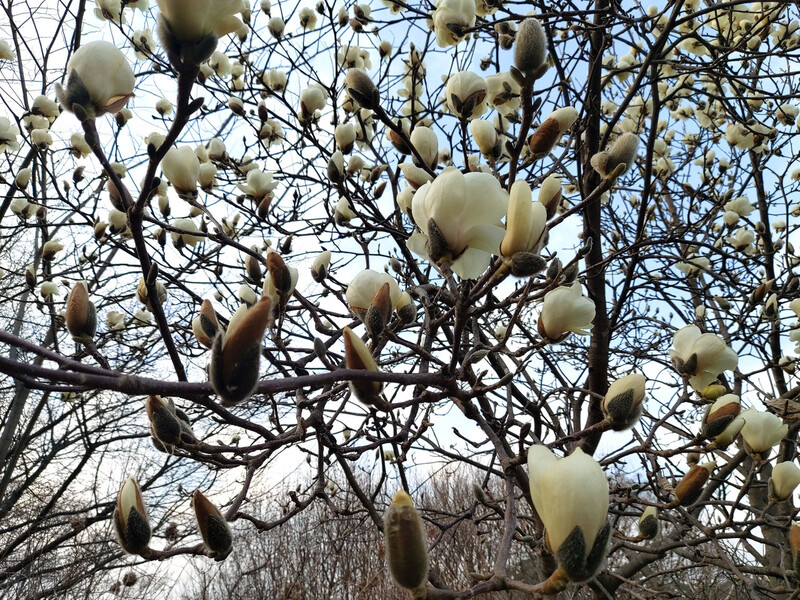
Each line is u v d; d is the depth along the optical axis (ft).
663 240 3.27
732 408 2.02
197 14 0.99
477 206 1.38
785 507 4.15
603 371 3.44
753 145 4.63
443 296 2.71
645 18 2.92
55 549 7.56
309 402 2.09
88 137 1.25
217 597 9.61
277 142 4.61
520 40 1.55
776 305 3.85
